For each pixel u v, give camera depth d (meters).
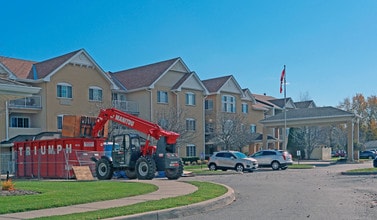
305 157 68.25
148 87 47.06
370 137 98.88
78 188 16.05
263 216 11.05
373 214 11.15
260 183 22.06
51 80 39.94
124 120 26.41
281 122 51.84
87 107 42.66
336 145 85.00
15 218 9.79
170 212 10.99
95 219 9.72
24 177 29.58
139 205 11.63
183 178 26.33
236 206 13.14
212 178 26.27
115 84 47.41
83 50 42.41
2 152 35.78
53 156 28.45
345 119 49.06
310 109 52.41
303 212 11.67
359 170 29.89
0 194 13.86
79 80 42.31
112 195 13.84
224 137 52.50
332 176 27.31
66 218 9.69
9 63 41.19
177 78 51.44
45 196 13.32
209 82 58.41
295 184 21.34
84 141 27.67
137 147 25.42
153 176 24.00
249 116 62.31
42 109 39.47
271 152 38.25
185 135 46.78
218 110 55.66
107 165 25.58
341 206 12.79
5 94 15.01
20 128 38.00
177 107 48.28
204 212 11.96
